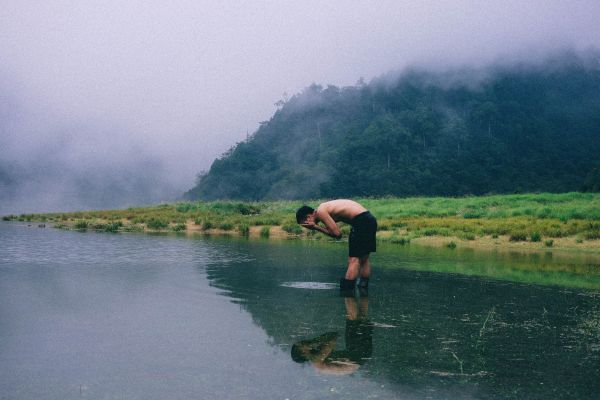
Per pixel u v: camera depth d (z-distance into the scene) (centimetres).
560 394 235
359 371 263
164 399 220
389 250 988
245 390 233
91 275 586
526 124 17412
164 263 707
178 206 2584
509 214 2052
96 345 303
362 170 13600
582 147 16625
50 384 237
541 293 506
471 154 14638
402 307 430
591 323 378
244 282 550
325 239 1256
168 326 352
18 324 352
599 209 1942
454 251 974
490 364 279
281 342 316
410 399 226
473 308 430
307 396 227
